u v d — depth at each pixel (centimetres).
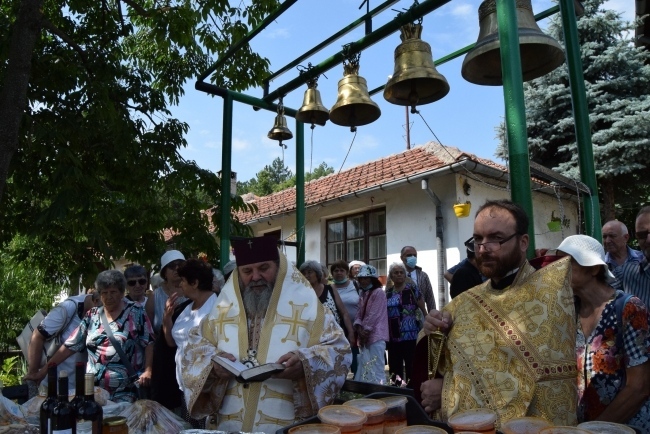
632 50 1124
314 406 266
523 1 338
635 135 1059
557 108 1159
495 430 187
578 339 233
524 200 286
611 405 212
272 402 277
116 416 230
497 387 204
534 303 211
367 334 610
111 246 729
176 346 373
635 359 212
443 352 232
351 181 1086
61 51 645
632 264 370
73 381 397
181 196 761
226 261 607
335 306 600
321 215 1122
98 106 609
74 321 434
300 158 638
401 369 657
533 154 1196
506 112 297
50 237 752
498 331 212
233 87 727
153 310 473
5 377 814
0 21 576
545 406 198
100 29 727
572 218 1047
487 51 332
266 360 279
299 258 625
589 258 227
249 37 566
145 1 783
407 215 939
